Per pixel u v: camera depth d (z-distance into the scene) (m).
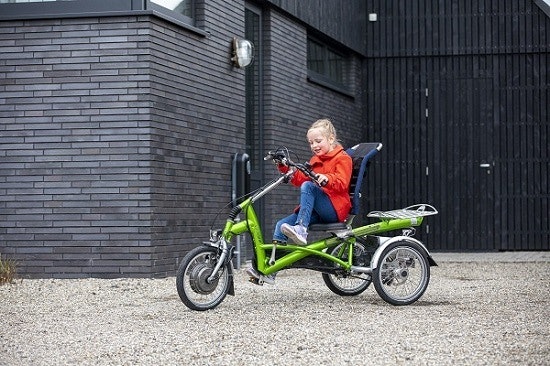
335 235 6.90
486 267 11.22
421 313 6.35
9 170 9.02
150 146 8.86
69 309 6.66
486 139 15.51
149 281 8.56
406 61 15.77
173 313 6.39
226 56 10.58
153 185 8.90
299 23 13.09
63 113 8.97
